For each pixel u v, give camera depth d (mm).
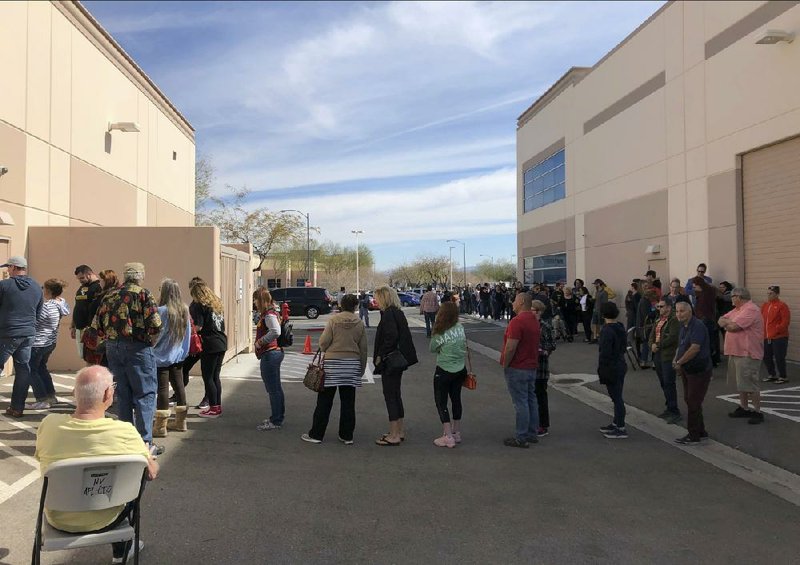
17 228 10156
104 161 13664
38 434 3408
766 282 12602
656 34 16547
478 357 15000
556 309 17375
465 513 4820
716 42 13898
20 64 10195
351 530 4449
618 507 5004
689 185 15055
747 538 4410
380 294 6902
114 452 3369
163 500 4953
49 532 3283
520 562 3986
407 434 7324
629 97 18234
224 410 8320
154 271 10891
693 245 14906
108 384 3521
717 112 13914
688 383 7000
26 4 10336
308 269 50312
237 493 5152
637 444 7020
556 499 5172
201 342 7730
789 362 11984
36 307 7352
